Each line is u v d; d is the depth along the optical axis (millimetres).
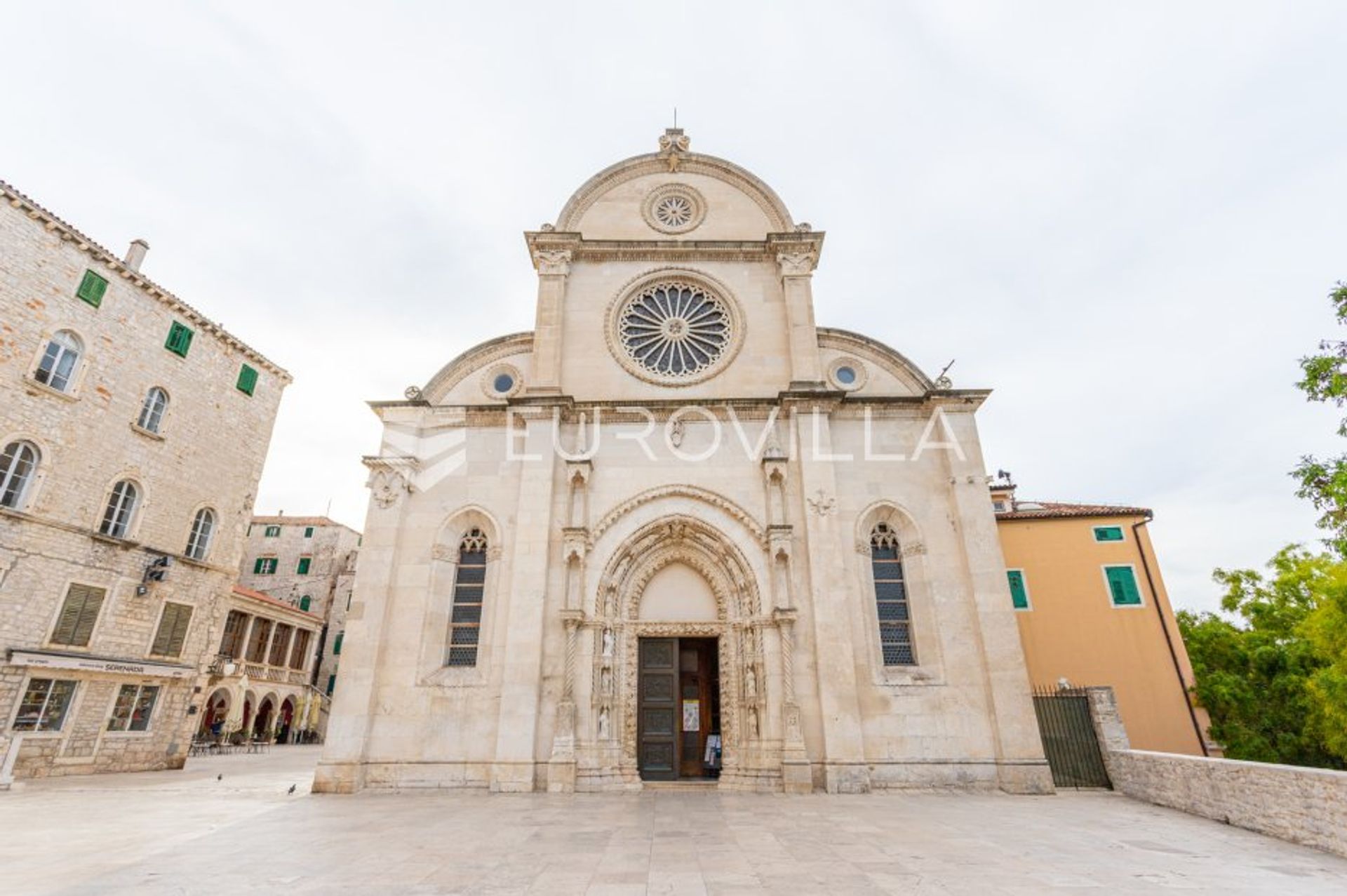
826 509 19703
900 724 18047
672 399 21734
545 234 23375
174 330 28125
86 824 12586
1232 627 30016
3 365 22141
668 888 7863
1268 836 11578
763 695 18203
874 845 10461
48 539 22859
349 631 18578
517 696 17781
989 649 18484
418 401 21359
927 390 21688
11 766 18422
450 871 8664
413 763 17594
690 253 23719
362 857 9562
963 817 13438
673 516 20109
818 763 17531
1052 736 18625
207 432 29219
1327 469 13375
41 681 22344
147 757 25406
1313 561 29641
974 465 20500
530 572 19000
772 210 24609
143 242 28328
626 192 25047
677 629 19641
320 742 54500
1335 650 23109
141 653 25500
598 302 23203
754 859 9469
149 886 7816
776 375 22250
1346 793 9969
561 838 11047
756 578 19359
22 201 22953
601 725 18016
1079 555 25406
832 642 18297
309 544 65125
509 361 22703
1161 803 15258
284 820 12984
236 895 7461
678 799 15992
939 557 19828
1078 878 8375
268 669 48188
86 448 24359
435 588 19531
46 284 23594
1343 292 13742
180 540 27578
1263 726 25391
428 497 20469
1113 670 23859
